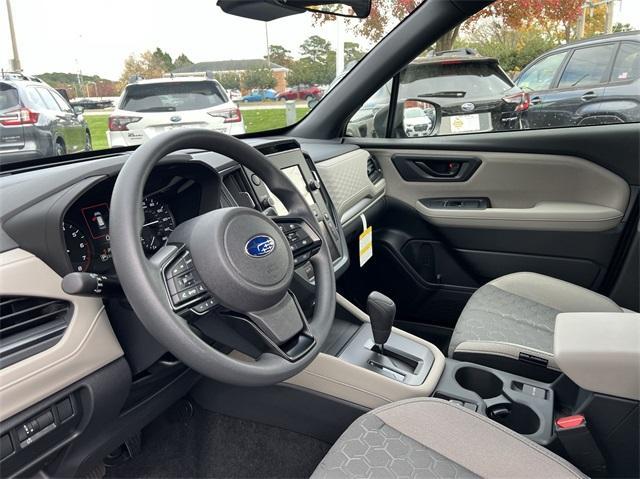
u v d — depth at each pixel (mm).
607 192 1859
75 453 956
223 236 834
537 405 1181
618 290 1846
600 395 979
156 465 1373
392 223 2215
